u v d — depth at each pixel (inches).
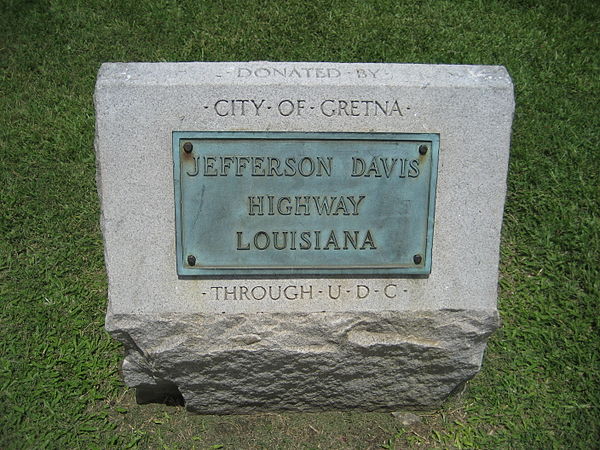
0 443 54.1
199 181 49.6
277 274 51.9
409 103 48.9
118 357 62.5
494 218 51.4
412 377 55.9
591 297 68.5
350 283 52.6
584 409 58.1
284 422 57.4
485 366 62.4
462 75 49.8
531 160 83.9
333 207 50.6
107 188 49.8
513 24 106.7
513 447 55.1
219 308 52.6
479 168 50.3
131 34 103.0
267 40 100.7
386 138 49.3
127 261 51.4
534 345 64.4
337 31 102.3
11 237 75.5
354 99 48.6
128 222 50.5
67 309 67.6
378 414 58.4
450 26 105.4
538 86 95.7
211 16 105.2
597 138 87.0
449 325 53.7
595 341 64.2
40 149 86.4
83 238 76.2
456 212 51.3
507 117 49.3
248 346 53.4
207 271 51.3
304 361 54.2
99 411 57.6
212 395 56.1
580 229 75.4
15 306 67.4
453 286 52.9
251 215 50.4
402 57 98.7
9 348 62.6
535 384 60.6
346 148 49.4
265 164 49.4
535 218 77.9
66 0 108.8
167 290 52.1
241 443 55.4
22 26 104.7
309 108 48.6
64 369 60.9
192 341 53.1
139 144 48.9
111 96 47.8
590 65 99.6
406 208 50.9
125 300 52.1
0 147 86.0
